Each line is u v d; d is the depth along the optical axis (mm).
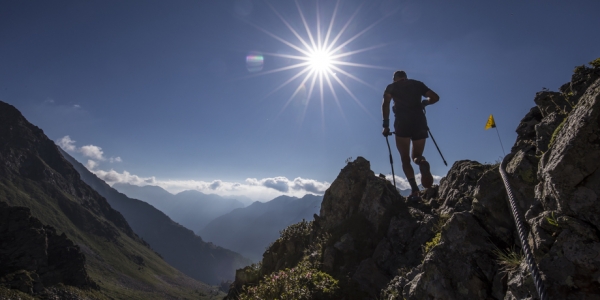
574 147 2967
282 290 7902
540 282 2785
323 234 10930
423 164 7090
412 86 7648
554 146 3393
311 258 9602
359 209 10430
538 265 3018
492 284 3992
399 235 8398
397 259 7793
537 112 6023
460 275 4246
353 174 11656
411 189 9750
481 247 4344
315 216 12664
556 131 3711
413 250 7703
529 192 4164
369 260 8008
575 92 4625
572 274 2754
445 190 9234
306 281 7832
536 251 3098
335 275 8195
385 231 9109
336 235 9750
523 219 3893
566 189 2984
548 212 3201
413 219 8656
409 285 5020
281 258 12352
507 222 4469
